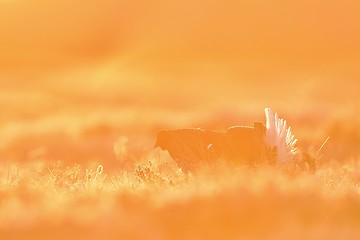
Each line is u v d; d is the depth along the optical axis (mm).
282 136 38250
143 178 36562
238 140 37844
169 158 44469
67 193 34062
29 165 55188
